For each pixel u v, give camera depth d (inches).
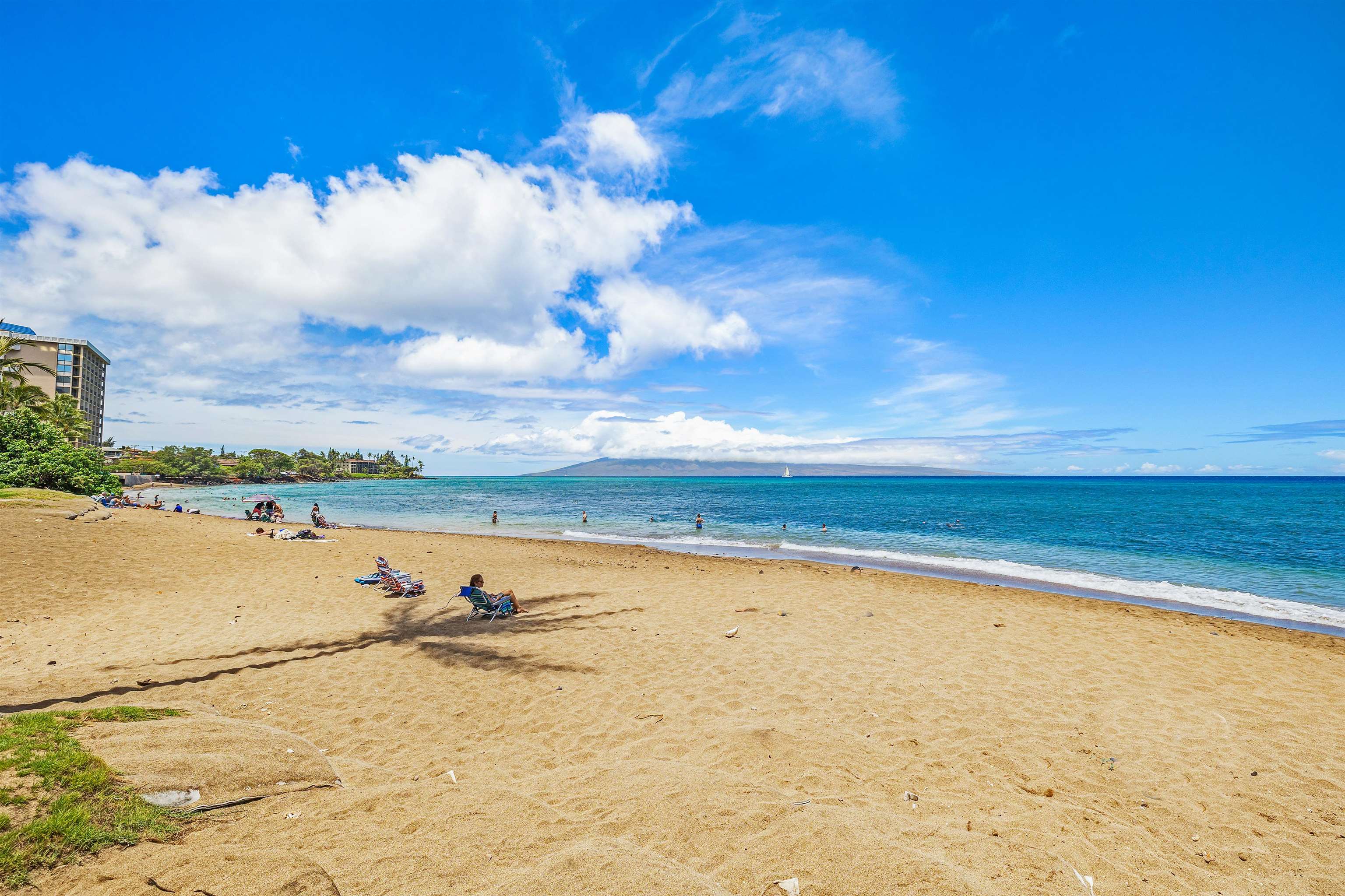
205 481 5989.2
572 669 335.9
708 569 735.7
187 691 289.6
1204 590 674.2
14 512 847.7
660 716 270.4
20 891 105.4
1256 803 201.2
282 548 776.3
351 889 121.3
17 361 1712.6
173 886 112.5
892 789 203.2
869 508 2316.7
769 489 5103.3
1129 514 1940.2
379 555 770.8
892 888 132.4
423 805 165.3
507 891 122.6
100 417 5492.1
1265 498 3117.6
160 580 542.9
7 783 130.6
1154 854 168.1
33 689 272.2
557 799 181.8
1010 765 226.1
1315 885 156.1
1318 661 376.2
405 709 276.7
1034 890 144.2
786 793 197.3
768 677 324.8
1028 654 378.6
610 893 123.4
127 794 139.6
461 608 485.4
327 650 363.3
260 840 136.6
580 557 831.7
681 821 162.6
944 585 641.0
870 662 354.9
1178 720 275.6
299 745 193.6
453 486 6476.4
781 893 131.0
